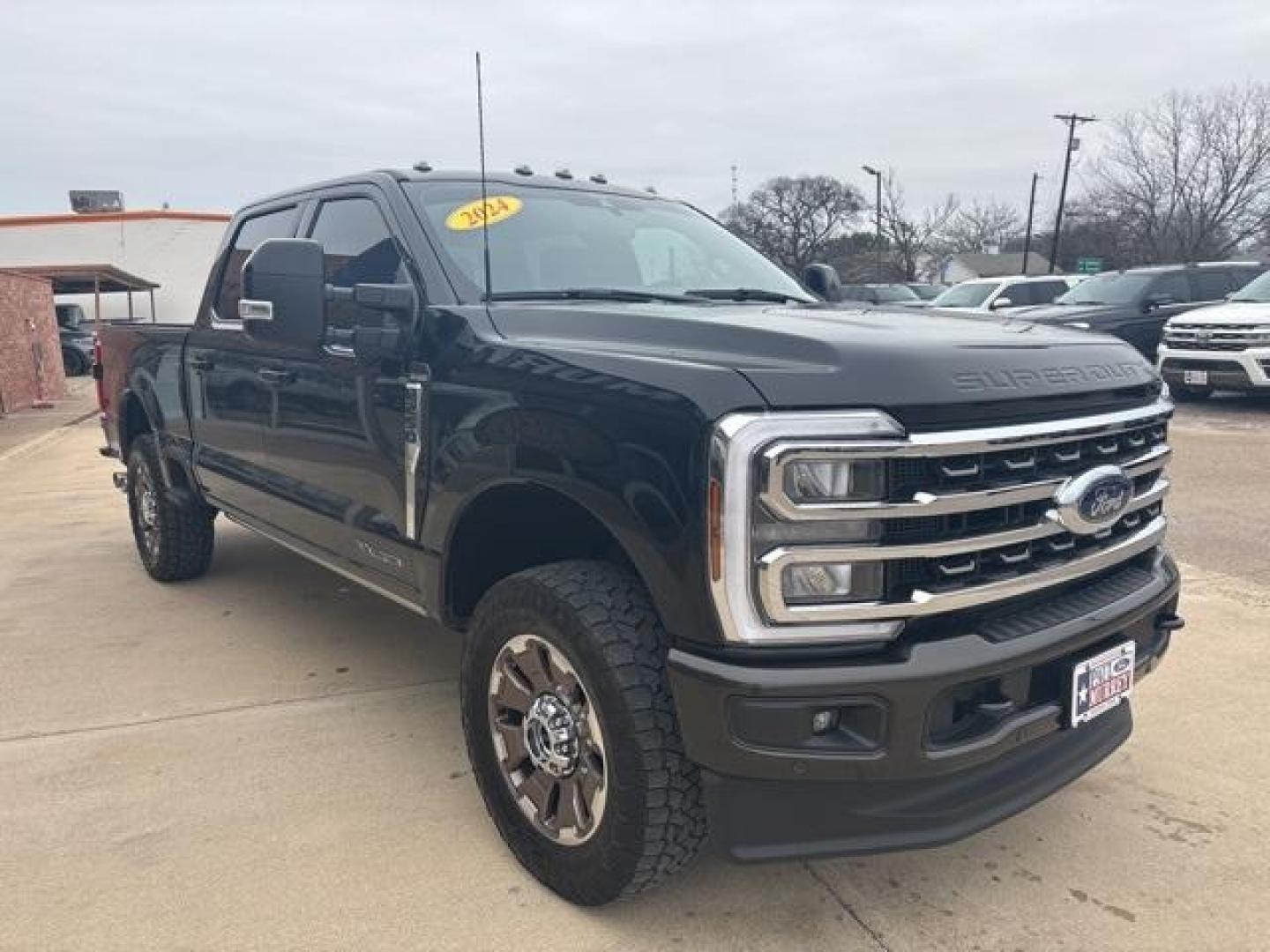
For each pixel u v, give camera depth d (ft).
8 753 11.82
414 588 10.88
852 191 209.97
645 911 8.82
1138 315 46.98
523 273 11.24
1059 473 8.20
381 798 10.77
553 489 8.57
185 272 121.08
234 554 20.86
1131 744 11.88
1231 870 9.42
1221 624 15.74
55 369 65.46
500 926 8.63
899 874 9.39
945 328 9.08
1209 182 160.66
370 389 10.94
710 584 7.28
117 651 15.16
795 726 7.29
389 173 12.17
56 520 25.09
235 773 11.32
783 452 7.06
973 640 7.68
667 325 8.80
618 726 7.95
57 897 9.04
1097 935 8.51
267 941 8.46
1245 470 28.30
